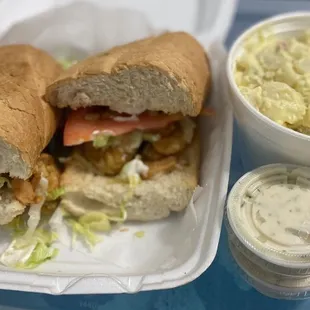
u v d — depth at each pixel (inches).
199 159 8.8
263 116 7.6
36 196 8.0
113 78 7.9
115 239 8.2
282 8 11.8
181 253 7.6
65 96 8.3
